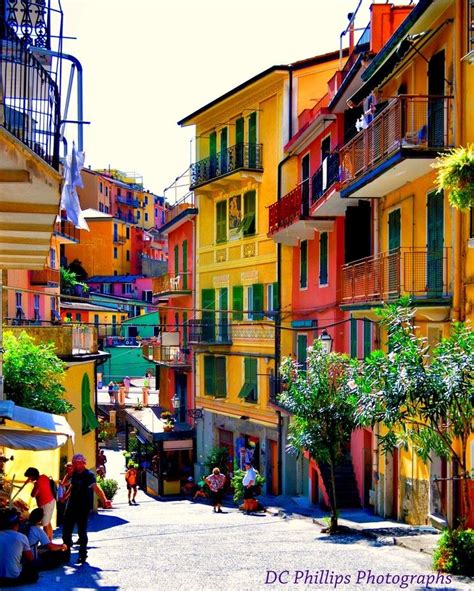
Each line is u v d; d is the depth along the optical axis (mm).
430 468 17328
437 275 16875
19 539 10438
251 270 33625
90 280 78062
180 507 28047
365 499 23156
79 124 9953
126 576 11039
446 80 16391
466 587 9984
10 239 12461
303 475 29078
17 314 33688
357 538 15922
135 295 77938
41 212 10109
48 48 9680
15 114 8719
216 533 17844
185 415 40062
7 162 8195
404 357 11406
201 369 37719
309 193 25641
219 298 36406
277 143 31828
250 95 33625
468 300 15602
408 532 16203
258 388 32344
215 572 11336
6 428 13812
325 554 13188
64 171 10031
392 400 11219
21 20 9688
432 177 17406
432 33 17047
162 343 40781
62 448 22844
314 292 28000
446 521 15625
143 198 94750
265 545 14805
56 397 18359
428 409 11086
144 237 87688
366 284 19922
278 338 30688
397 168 17234
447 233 16500
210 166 35875
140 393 61750
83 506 12258
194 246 38781
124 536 17578
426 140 17172
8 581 10273
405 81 19219
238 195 34781
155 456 36438
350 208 22359
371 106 20344
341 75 24703
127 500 32938
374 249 21406
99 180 81875
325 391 17016
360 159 20141
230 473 32875
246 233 34000
